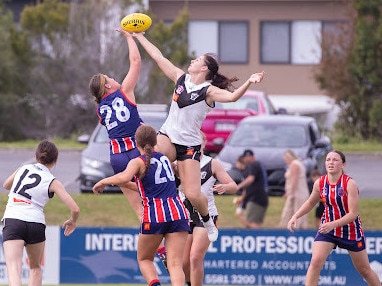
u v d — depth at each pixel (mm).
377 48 104250
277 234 48312
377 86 105375
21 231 35312
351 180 38781
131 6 111438
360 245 39562
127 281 48156
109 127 34281
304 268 48250
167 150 32938
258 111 87250
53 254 48062
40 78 107750
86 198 61281
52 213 58688
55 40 108688
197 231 37938
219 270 48219
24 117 108188
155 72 107250
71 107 107500
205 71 32594
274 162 65188
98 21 108375
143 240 32906
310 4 134000
